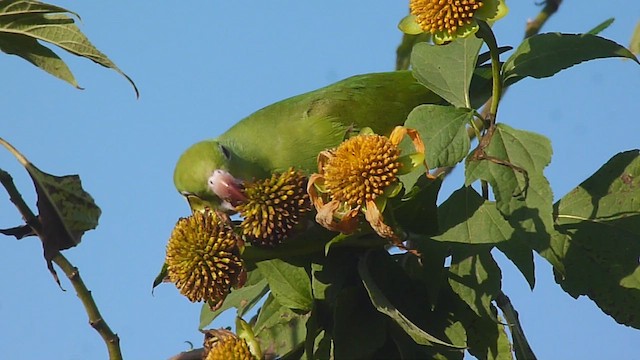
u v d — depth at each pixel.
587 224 7.21
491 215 6.62
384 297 6.52
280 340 7.20
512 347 6.95
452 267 6.65
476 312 6.51
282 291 7.16
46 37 6.53
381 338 6.87
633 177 7.23
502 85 6.78
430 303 6.84
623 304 7.04
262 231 6.89
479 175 6.11
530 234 5.96
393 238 5.91
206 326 8.07
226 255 6.78
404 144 6.29
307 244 7.09
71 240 6.61
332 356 6.84
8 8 6.35
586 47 6.72
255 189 6.93
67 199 6.60
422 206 6.54
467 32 6.36
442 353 6.80
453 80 6.98
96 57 6.52
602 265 7.12
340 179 5.92
